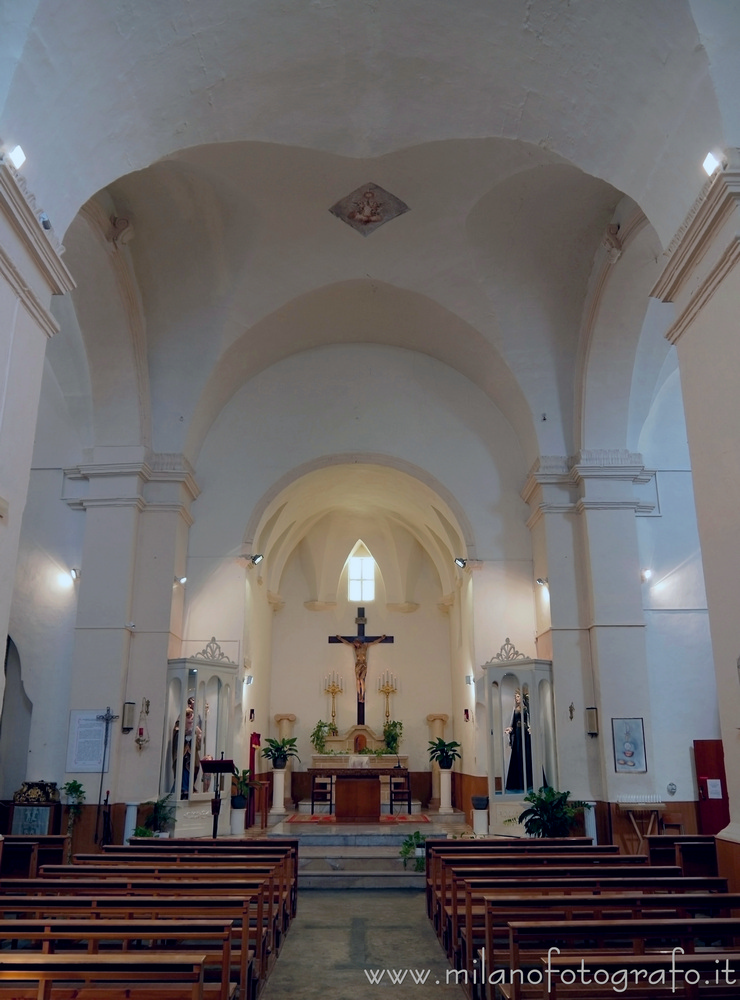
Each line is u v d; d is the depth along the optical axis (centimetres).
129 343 1263
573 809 1180
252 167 1070
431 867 898
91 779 1177
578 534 1321
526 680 1298
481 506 1445
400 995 616
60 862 902
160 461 1329
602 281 1194
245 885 616
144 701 1241
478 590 1409
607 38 693
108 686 1215
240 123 823
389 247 1232
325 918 904
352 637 2095
